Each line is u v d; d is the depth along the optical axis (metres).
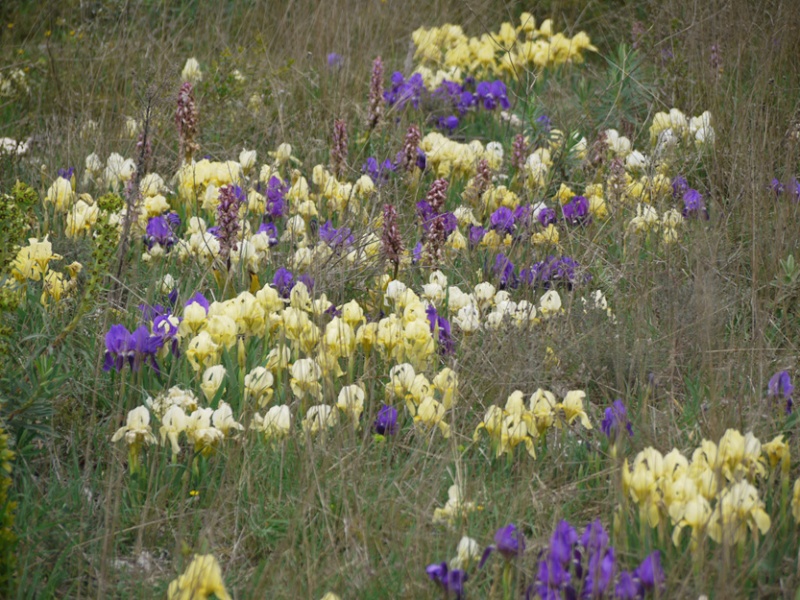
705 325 6.30
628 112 11.12
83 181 8.95
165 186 8.66
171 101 9.73
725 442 4.80
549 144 10.31
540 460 5.50
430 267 7.31
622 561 4.65
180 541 4.72
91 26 12.54
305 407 5.77
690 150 9.58
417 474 5.43
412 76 11.55
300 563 4.75
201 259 7.27
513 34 13.63
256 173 8.80
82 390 5.93
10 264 6.13
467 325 6.48
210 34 12.89
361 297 7.20
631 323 6.84
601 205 8.51
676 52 11.22
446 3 14.38
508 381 5.96
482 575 4.67
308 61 11.98
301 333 6.02
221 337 5.92
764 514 4.51
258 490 5.30
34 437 5.58
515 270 7.71
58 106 10.79
